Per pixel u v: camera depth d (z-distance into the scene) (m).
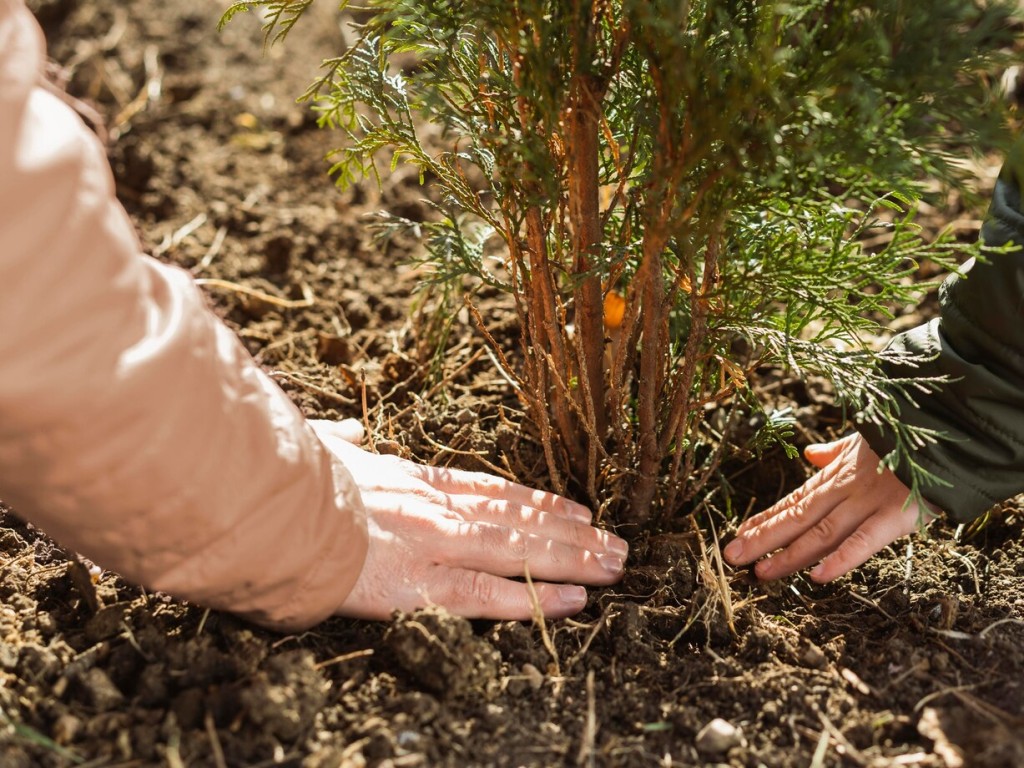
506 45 1.42
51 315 1.10
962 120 1.21
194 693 1.40
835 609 1.75
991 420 1.58
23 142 1.08
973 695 1.49
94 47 3.58
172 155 3.16
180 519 1.26
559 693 1.52
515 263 1.67
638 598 1.73
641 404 1.70
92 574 1.68
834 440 2.19
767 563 1.76
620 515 1.90
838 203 1.51
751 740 1.46
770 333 1.58
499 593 1.61
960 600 1.71
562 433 1.85
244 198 3.02
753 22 1.35
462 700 1.48
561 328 1.79
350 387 2.30
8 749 1.30
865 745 1.44
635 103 1.50
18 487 1.21
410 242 2.87
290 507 1.37
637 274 1.53
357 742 1.39
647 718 1.49
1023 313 1.50
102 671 1.44
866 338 2.42
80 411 1.13
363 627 1.60
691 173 1.43
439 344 2.22
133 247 1.21
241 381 1.32
